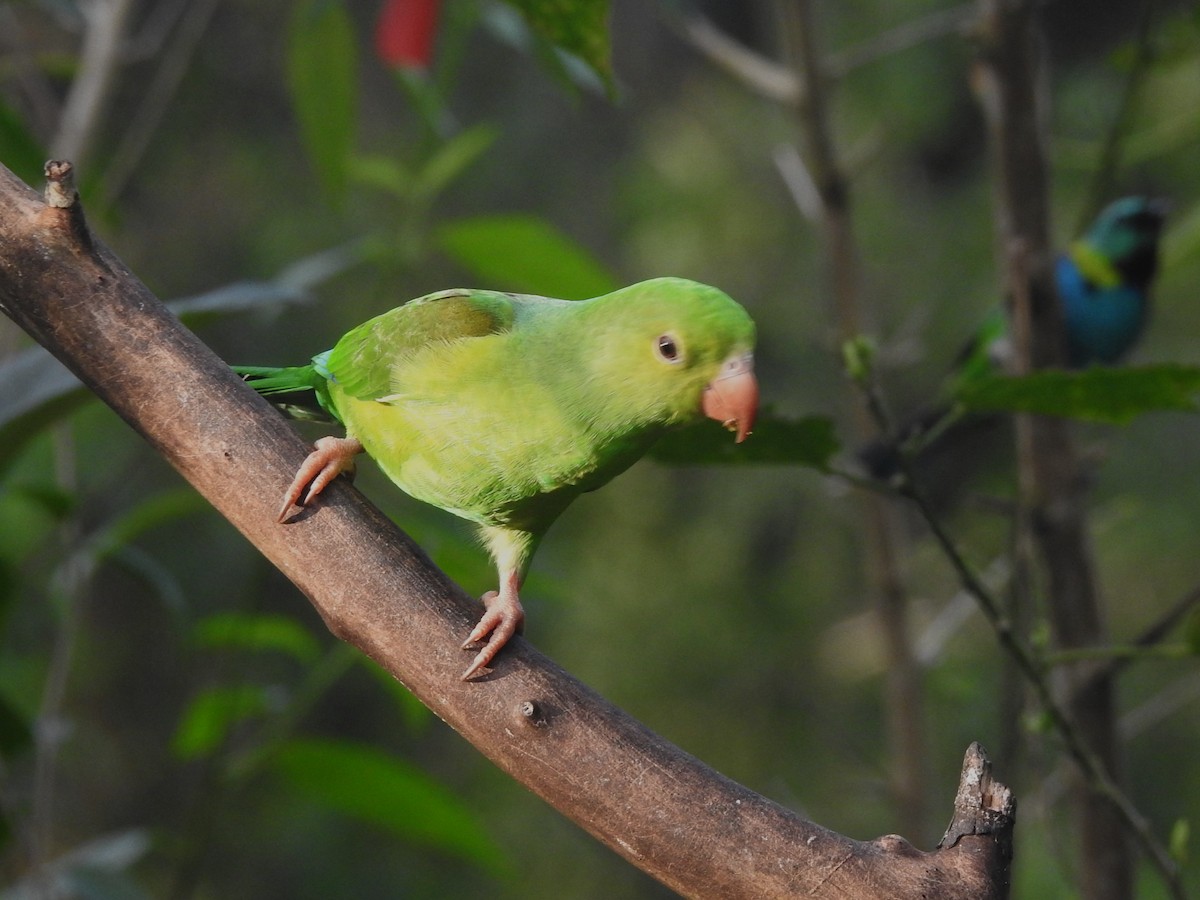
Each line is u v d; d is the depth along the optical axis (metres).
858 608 18.91
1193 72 12.60
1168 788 16.92
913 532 14.25
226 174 18.03
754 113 21.80
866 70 19.14
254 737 8.34
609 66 4.76
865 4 19.03
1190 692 7.29
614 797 4.01
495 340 5.39
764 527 19.88
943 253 19.16
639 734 4.09
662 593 19.52
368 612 4.24
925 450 10.45
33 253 4.25
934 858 3.98
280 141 18.53
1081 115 18.19
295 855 17.31
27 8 11.55
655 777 4.00
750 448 5.57
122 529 7.14
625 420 5.24
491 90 22.03
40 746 6.81
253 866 17.16
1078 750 5.47
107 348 4.29
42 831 6.75
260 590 7.52
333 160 8.38
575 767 4.05
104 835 17.52
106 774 17.73
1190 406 5.27
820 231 8.85
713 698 18.67
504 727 4.11
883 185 19.88
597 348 5.18
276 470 4.29
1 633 7.04
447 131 9.09
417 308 5.62
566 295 7.89
